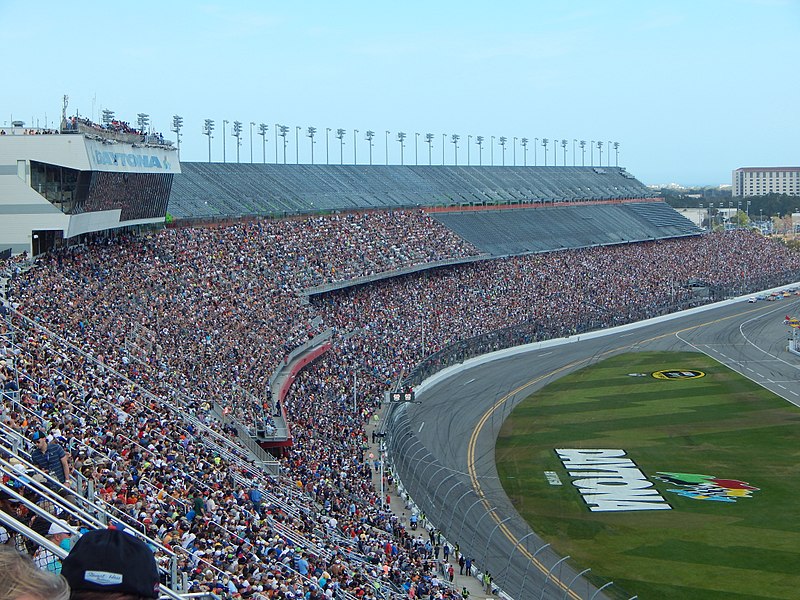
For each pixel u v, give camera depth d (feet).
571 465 238.89
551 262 501.97
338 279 345.51
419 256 414.00
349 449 226.58
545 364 370.94
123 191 258.78
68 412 123.54
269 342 259.60
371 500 194.08
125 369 173.47
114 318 206.80
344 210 438.81
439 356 346.13
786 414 294.46
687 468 236.84
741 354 395.75
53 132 234.38
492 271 456.45
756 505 207.10
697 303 518.78
